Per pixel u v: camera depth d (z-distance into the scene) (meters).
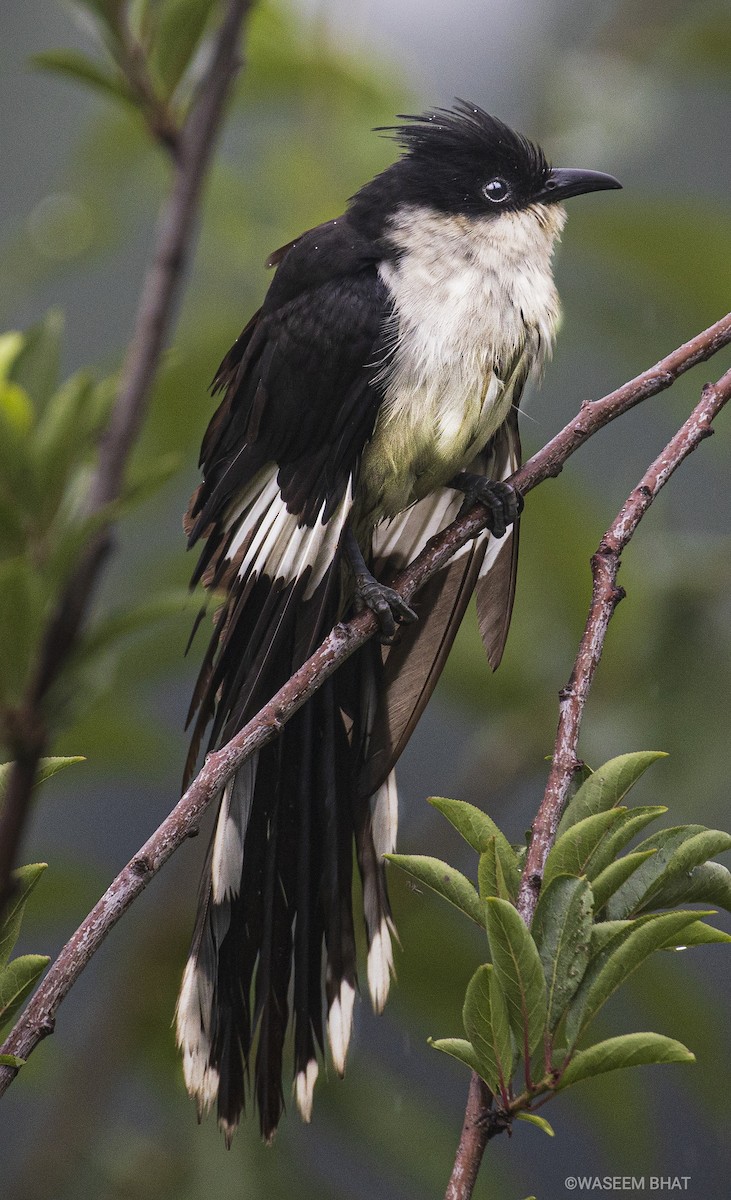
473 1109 3.54
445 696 8.23
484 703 8.15
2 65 12.14
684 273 7.75
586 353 8.86
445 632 6.11
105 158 7.98
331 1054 5.29
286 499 6.00
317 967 5.45
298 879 5.61
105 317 9.77
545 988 3.48
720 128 10.66
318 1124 7.30
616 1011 7.53
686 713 7.37
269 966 5.40
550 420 9.38
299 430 6.15
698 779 7.14
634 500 4.72
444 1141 7.44
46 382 4.35
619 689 7.72
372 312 6.28
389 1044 8.66
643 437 10.59
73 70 4.43
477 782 8.02
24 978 3.64
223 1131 5.05
